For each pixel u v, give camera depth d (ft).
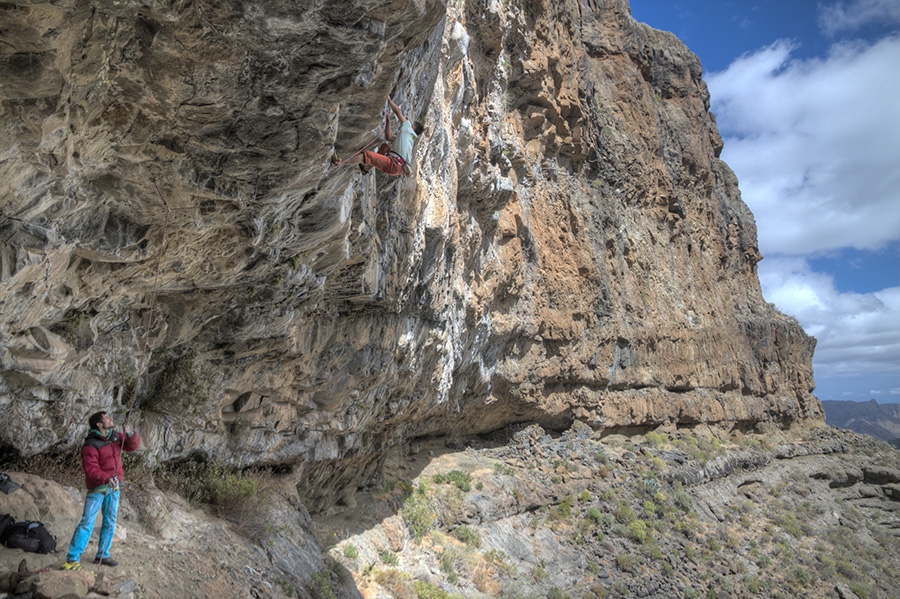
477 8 60.08
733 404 130.21
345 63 16.94
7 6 12.83
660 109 139.03
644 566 76.48
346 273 36.32
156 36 15.15
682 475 100.68
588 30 119.85
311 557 36.96
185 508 30.78
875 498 134.41
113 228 20.92
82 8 13.89
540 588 63.57
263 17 14.99
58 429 24.45
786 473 127.34
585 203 100.53
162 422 31.14
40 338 21.99
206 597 23.39
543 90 83.41
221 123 18.11
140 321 27.43
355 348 42.57
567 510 79.20
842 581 96.37
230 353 33.01
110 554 22.34
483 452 83.20
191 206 21.22
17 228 17.74
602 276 99.86
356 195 30.19
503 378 78.18
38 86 14.67
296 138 19.27
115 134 17.51
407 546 55.52
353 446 50.26
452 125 52.95
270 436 39.06
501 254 73.00
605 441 100.63
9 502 20.75
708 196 146.92
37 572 17.76
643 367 109.70
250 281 28.45
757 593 83.25
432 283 50.60
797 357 161.48
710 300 134.10
